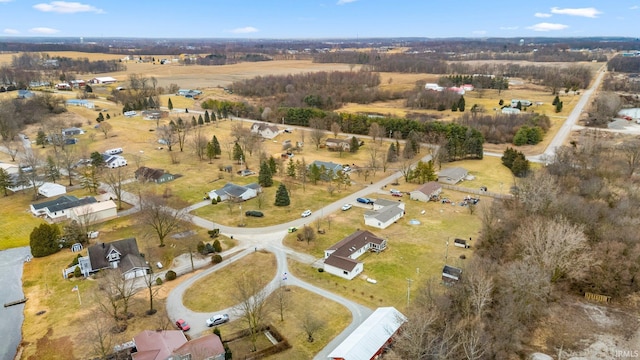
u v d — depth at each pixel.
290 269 66.62
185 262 69.31
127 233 80.06
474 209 89.94
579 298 59.72
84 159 115.69
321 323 53.09
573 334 52.62
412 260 69.31
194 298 59.28
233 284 62.56
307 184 108.25
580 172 97.25
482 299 47.97
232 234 79.19
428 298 51.75
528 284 51.50
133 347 49.06
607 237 63.31
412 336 44.66
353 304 57.47
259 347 49.50
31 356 48.44
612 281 58.38
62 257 71.88
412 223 83.56
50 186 99.69
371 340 47.75
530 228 62.53
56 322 54.62
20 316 56.50
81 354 48.50
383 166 118.12
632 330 53.31
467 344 44.53
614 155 112.12
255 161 127.12
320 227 82.00
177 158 128.62
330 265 65.25
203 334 51.66
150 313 55.66
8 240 78.50
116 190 93.31
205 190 102.88
